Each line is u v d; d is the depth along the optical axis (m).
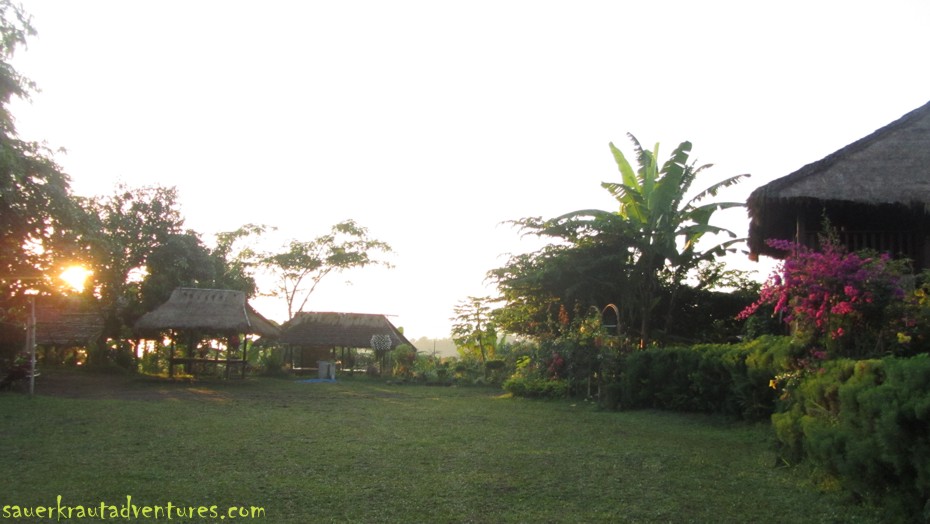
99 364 26.67
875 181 11.57
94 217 21.42
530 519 5.45
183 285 27.95
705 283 21.69
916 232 12.59
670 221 20.08
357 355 34.72
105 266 25.30
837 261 7.56
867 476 5.64
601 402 14.71
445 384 23.95
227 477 6.83
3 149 15.29
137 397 16.09
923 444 4.90
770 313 15.11
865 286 7.35
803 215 11.79
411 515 5.53
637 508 5.80
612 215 20.95
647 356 13.98
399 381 25.25
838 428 6.16
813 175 11.92
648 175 20.42
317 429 10.45
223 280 31.69
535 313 22.80
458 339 27.28
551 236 21.97
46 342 26.42
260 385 21.58
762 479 6.97
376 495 6.16
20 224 17.62
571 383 16.72
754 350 10.77
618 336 16.39
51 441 8.96
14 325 17.70
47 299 20.41
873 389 5.47
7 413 11.77
